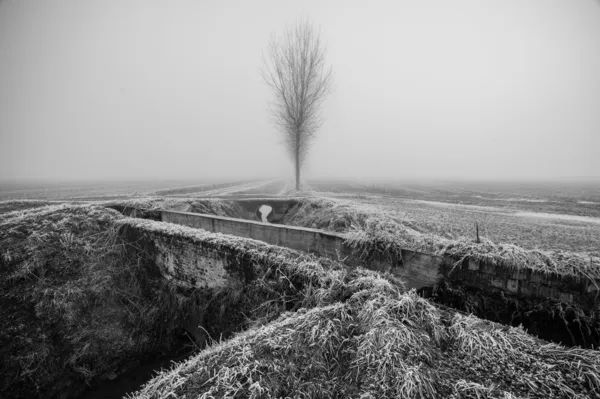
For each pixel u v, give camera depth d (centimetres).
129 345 521
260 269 445
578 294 322
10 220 614
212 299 512
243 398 201
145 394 237
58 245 585
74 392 447
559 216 1016
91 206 767
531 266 349
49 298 501
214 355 261
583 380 202
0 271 494
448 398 193
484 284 381
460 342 256
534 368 219
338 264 431
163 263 593
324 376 229
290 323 293
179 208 980
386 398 197
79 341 484
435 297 421
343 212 884
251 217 1286
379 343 246
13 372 415
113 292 571
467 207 1289
